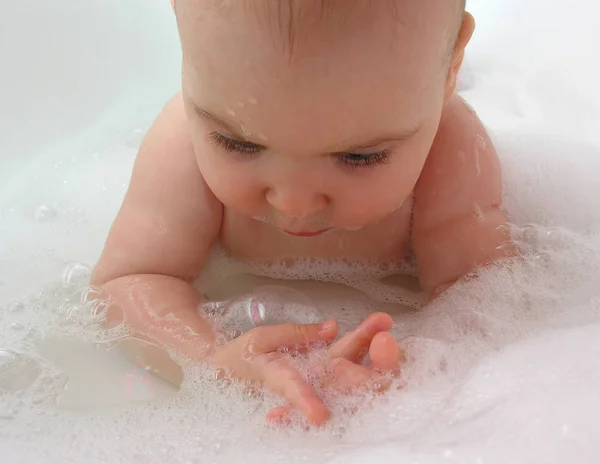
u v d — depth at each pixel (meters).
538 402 0.68
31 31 1.27
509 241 0.99
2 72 1.24
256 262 1.01
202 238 0.96
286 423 0.75
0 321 0.93
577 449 0.63
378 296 1.00
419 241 0.98
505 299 0.92
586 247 1.02
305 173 0.73
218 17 0.67
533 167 1.15
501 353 0.77
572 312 0.89
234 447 0.73
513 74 1.41
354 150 0.73
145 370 0.86
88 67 1.35
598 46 1.33
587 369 0.71
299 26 0.64
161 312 0.90
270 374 0.79
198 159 0.81
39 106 1.29
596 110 1.29
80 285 1.00
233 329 0.93
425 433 0.69
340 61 0.66
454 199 0.96
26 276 1.04
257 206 0.80
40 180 1.24
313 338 0.83
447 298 0.95
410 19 0.68
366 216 0.79
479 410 0.70
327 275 1.02
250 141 0.73
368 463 0.66
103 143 1.34
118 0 1.38
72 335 0.91
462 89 1.41
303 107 0.68
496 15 1.47
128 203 0.97
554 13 1.41
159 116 0.99
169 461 0.72
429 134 0.78
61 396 0.83
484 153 0.98
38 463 0.72
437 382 0.77
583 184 1.13
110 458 0.73
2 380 0.84
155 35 1.44
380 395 0.76
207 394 0.82
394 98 0.70
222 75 0.69
